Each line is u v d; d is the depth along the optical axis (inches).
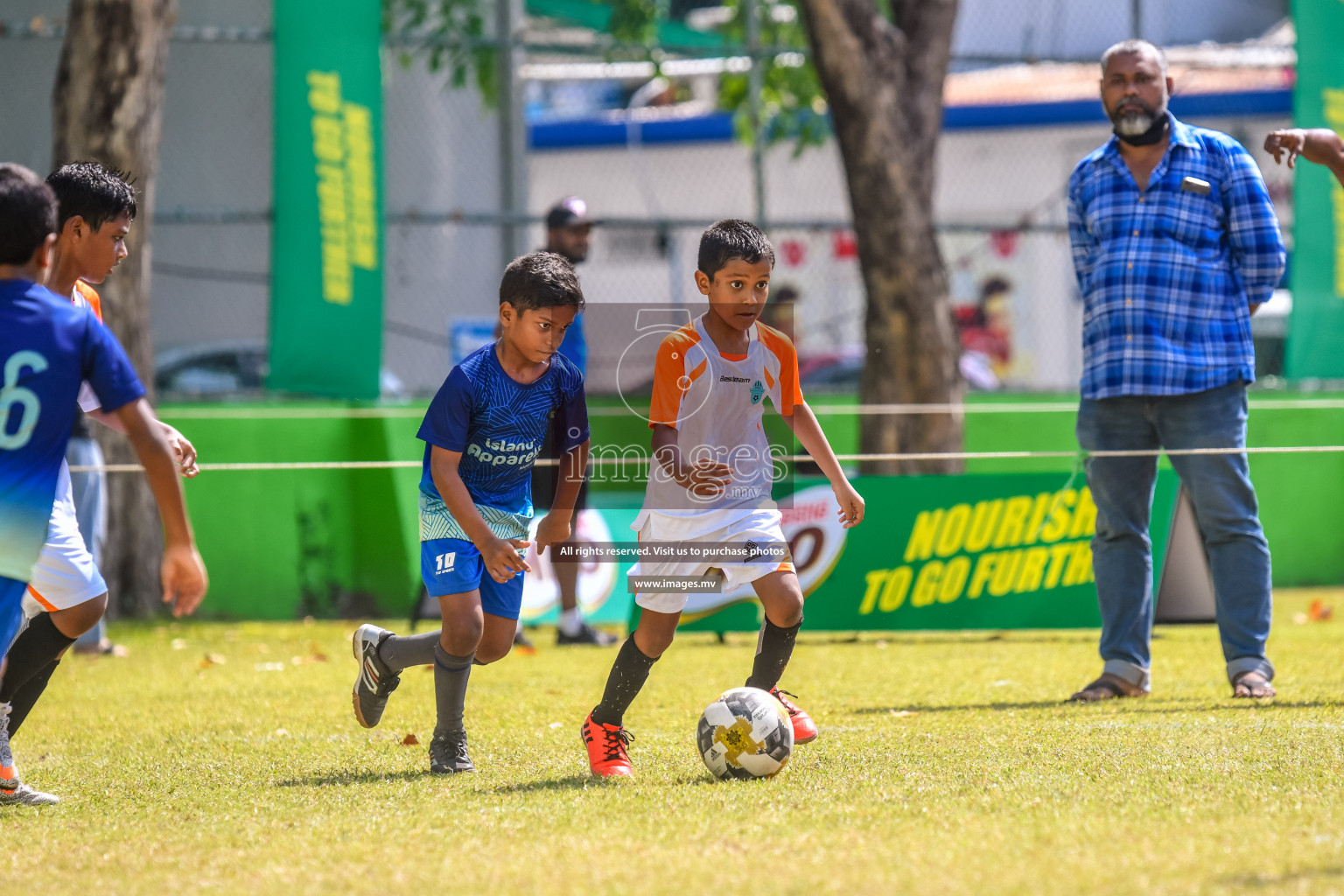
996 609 1102.4
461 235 1828.2
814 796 485.7
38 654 529.3
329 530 1358.3
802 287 2834.6
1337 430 1535.4
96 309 569.0
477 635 560.4
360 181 1320.1
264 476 1352.1
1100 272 796.6
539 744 640.4
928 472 1322.6
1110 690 769.6
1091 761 539.8
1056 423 1546.5
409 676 920.9
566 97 3075.8
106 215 543.5
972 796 478.0
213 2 1711.4
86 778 573.9
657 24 1625.2
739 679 875.4
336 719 737.6
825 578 1095.6
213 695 846.5
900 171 1333.7
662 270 2283.5
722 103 1844.2
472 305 1835.6
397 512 1360.7
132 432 443.8
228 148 1758.1
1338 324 1413.6
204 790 536.4
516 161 1712.6
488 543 530.6
